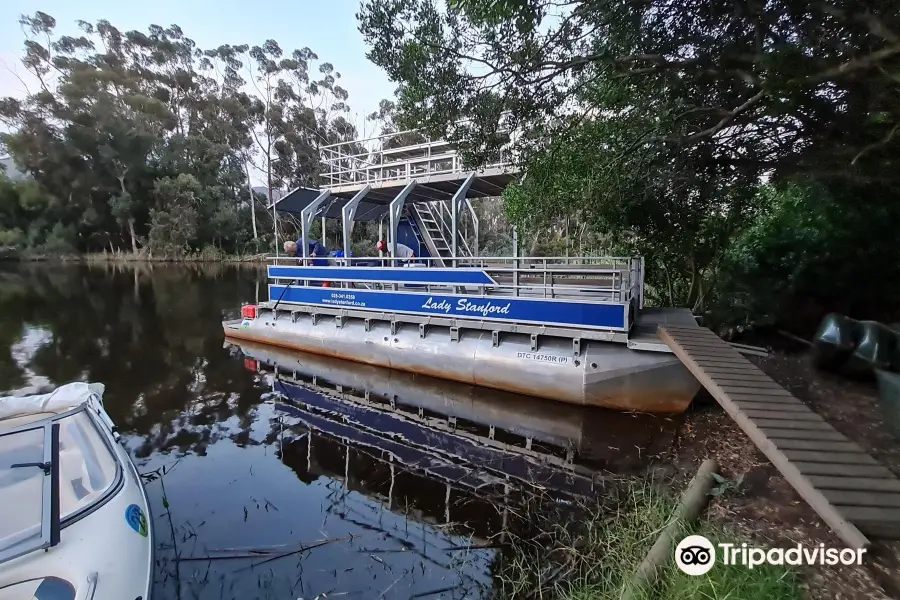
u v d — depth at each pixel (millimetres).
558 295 7375
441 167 9445
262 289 18969
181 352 9359
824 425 3346
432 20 4824
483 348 6812
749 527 3078
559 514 3979
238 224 37562
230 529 3846
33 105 34656
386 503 4250
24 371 8023
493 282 6805
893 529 2373
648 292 9570
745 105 4805
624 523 3543
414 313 7676
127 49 42000
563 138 5656
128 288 19156
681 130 5715
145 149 35562
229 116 39250
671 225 7355
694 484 3639
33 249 34344
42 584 2271
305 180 39062
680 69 4887
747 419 3441
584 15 4734
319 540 3699
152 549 2832
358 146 25750
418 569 3361
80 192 35219
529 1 3941
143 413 6375
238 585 3217
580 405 6105
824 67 3895
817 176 5547
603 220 7480
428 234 11016
